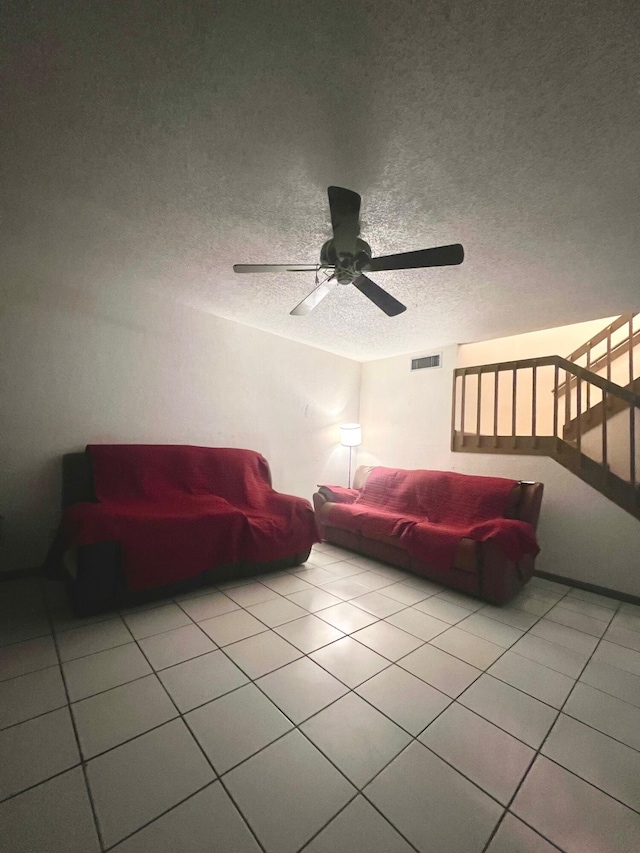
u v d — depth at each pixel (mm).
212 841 936
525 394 4648
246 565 2783
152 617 2141
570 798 1095
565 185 1597
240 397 3762
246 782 1105
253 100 1245
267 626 2080
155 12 997
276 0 953
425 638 2033
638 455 2859
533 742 1312
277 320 3584
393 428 4598
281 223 1985
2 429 2555
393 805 1051
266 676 1631
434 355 4227
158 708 1407
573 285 2562
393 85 1172
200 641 1896
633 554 2721
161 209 1885
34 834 936
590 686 1660
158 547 2283
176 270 2604
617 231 1921
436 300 2881
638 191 1616
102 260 2471
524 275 2434
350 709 1443
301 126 1339
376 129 1340
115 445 2852
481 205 1751
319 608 2342
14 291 2586
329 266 1952
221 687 1544
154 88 1211
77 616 2098
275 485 4078
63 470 2693
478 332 3658
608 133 1315
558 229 1923
